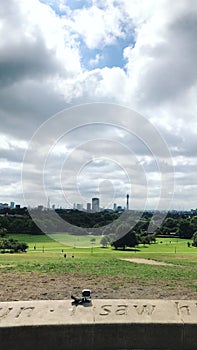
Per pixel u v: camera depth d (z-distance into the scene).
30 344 5.90
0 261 13.94
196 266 14.26
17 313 6.34
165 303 6.86
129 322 6.09
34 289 8.70
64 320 6.09
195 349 6.16
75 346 6.00
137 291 8.62
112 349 6.04
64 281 9.65
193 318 6.32
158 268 12.70
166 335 6.12
